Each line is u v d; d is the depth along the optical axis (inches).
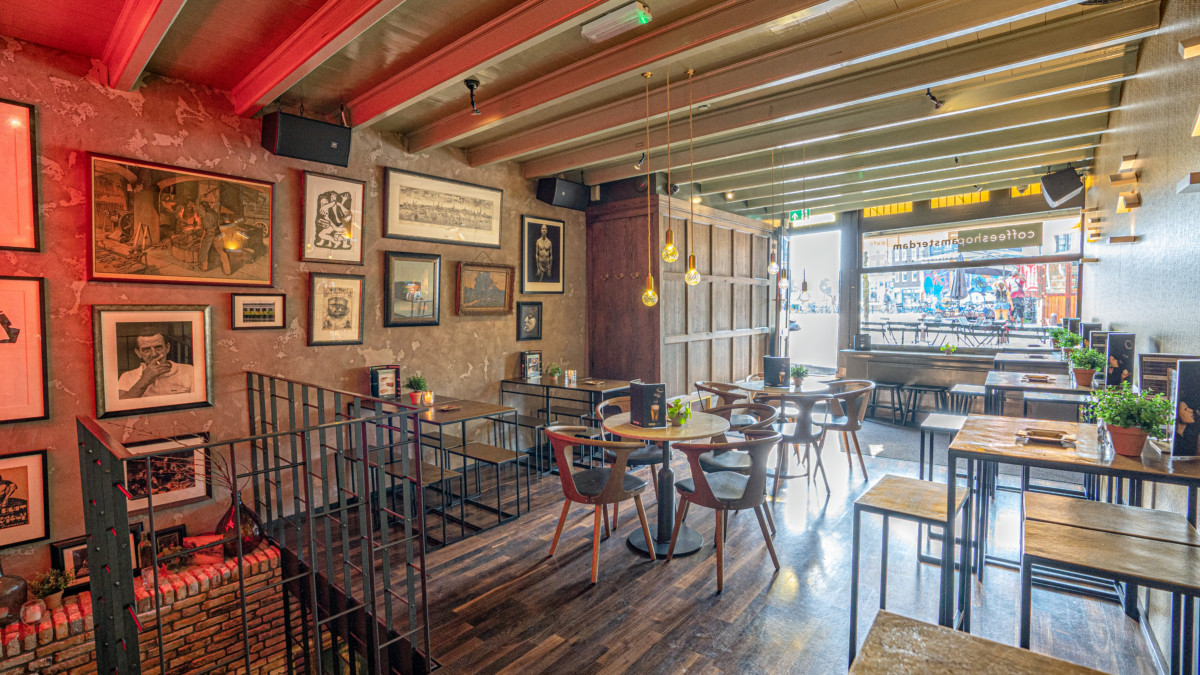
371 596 109.0
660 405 146.1
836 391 219.5
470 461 229.5
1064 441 93.0
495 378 237.8
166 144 150.4
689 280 169.0
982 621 115.0
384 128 196.9
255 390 165.2
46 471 133.6
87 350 139.7
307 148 168.2
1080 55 147.0
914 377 315.6
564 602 123.3
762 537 155.9
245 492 165.5
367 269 194.2
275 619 153.0
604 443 129.9
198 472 156.5
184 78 153.1
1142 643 107.7
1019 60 131.5
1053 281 293.4
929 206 322.0
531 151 204.5
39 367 132.3
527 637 110.7
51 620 123.0
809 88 160.7
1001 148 212.5
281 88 143.7
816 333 443.8
